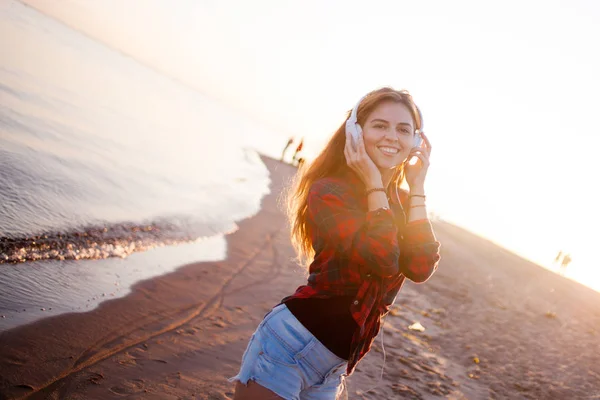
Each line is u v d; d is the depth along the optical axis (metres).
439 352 7.45
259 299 6.94
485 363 7.61
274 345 2.00
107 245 6.99
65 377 3.73
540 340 10.64
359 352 2.04
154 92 66.00
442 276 14.82
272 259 9.51
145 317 5.20
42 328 4.31
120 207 9.32
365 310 1.97
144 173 13.94
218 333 5.36
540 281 23.31
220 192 15.78
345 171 2.20
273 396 1.97
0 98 15.59
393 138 2.06
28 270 5.37
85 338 4.39
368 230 1.91
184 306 5.84
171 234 8.82
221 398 4.07
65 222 7.25
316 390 2.06
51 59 37.97
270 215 14.48
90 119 19.97
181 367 4.40
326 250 2.01
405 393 5.39
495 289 15.87
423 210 2.20
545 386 7.43
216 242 9.40
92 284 5.57
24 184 8.20
